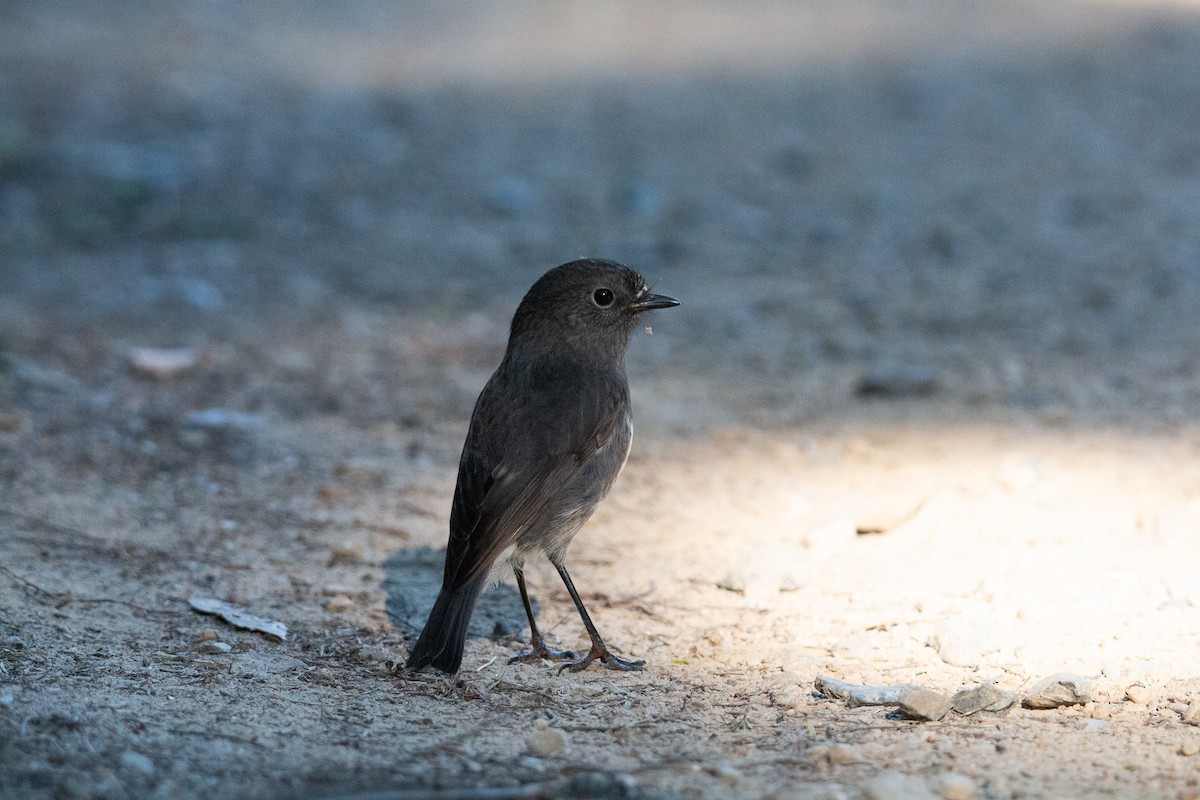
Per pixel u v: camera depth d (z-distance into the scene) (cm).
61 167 2030
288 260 1786
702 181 2125
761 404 1324
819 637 834
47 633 782
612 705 740
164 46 2791
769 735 693
